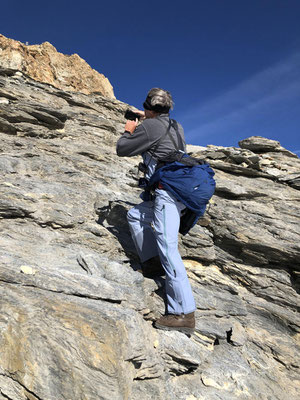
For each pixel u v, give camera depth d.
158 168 2.98
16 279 2.55
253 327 4.29
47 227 3.84
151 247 3.35
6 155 5.21
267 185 6.93
